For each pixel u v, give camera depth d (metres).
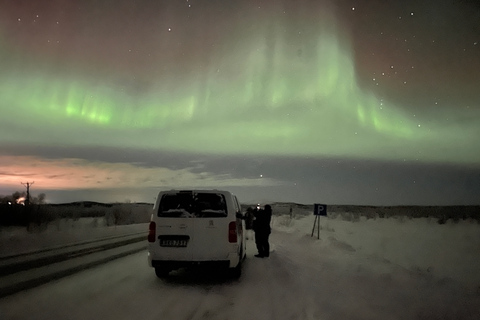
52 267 12.05
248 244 21.56
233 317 6.56
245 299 7.94
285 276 10.54
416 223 37.28
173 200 9.89
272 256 15.04
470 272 11.45
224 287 9.27
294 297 7.96
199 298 8.05
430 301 7.33
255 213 15.12
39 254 15.12
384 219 46.78
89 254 15.59
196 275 10.95
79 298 7.88
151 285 9.45
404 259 14.05
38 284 9.36
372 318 6.28
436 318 6.31
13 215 33.59
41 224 32.25
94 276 10.56
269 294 8.38
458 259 13.98
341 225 36.66
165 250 9.56
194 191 9.91
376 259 12.57
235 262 9.63
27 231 27.08
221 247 9.57
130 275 10.79
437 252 15.92
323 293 8.15
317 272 10.80
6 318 6.41
